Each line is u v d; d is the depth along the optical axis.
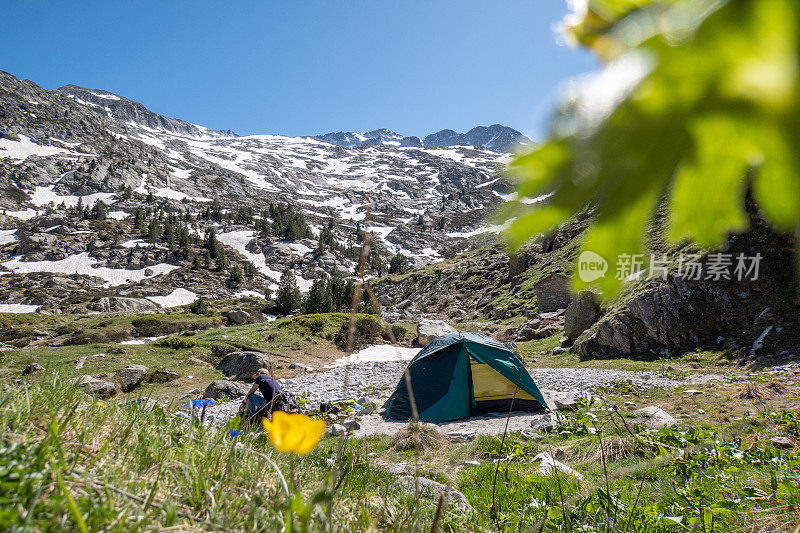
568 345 24.39
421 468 6.61
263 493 1.99
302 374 21.44
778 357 14.79
